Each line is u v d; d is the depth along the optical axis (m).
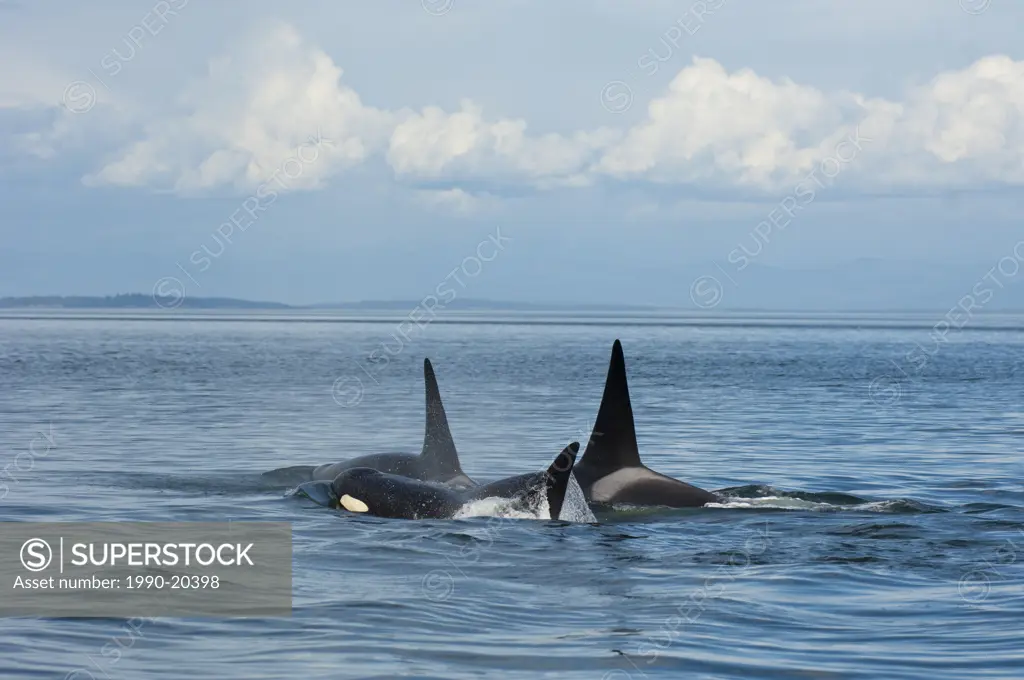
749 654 24.12
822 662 23.61
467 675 22.48
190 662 23.16
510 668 23.02
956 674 22.89
